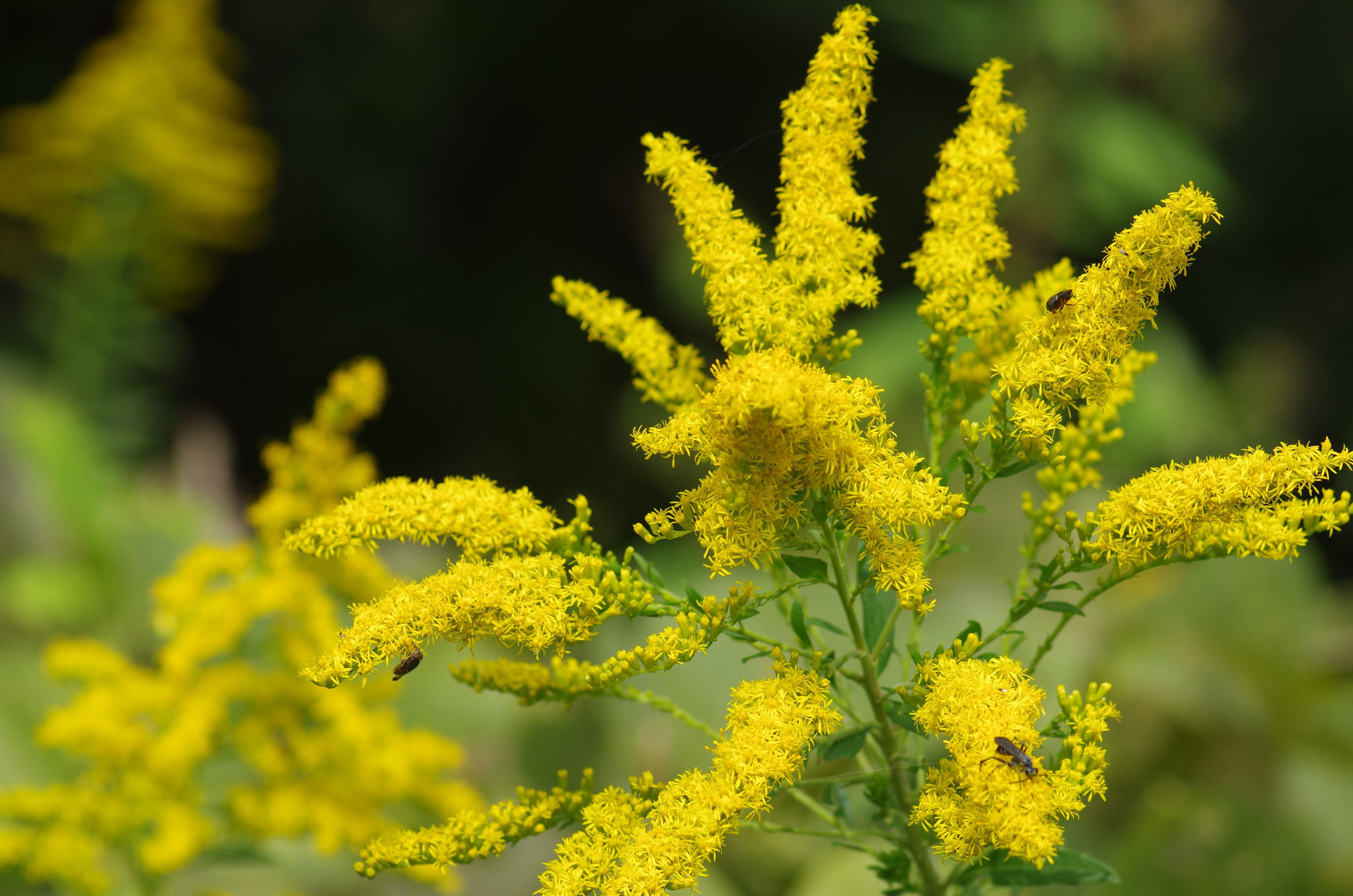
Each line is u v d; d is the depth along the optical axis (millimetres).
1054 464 1131
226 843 1828
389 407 7883
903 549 1136
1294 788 2785
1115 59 6770
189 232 5426
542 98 8289
